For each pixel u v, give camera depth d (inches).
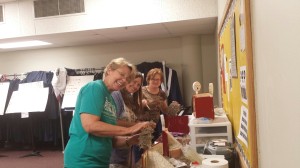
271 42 30.2
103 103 58.7
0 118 194.5
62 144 186.2
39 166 162.1
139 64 183.6
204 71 189.9
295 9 22.8
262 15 33.7
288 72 25.0
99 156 59.1
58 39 168.7
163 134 64.4
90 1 141.6
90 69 188.4
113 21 139.3
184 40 188.9
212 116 78.5
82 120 56.2
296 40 22.7
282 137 27.9
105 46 203.3
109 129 56.0
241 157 55.4
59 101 179.0
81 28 143.5
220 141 68.7
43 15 148.4
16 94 180.7
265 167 36.5
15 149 201.9
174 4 131.9
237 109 60.5
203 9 128.9
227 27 72.4
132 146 71.4
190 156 62.3
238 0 48.9
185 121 85.4
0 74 206.4
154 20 134.5
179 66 194.5
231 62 66.7
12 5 152.6
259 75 37.4
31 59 215.5
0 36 155.6
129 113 80.2
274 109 30.4
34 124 189.8
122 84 60.8
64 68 185.0
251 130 41.1
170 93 175.2
